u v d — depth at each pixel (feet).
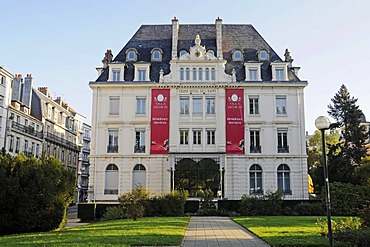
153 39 143.33
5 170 64.34
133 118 128.47
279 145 126.72
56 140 193.67
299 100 128.98
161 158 125.70
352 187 104.01
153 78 132.16
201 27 145.28
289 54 145.59
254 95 129.29
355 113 155.74
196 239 51.49
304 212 103.30
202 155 123.95
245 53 138.41
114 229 61.57
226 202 111.86
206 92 129.29
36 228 65.21
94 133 128.16
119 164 126.11
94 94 130.21
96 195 124.57
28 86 177.06
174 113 128.26
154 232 56.29
